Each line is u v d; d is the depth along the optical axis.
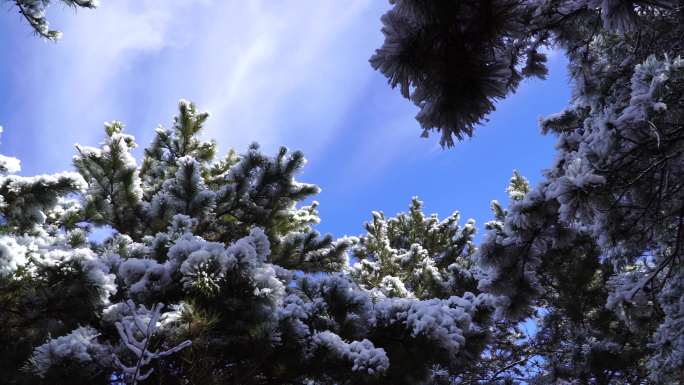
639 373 8.94
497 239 4.20
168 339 3.81
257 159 8.59
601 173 3.50
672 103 3.33
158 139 10.50
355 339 5.06
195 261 3.96
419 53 1.32
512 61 2.30
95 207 7.44
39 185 4.74
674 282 5.19
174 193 7.68
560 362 9.94
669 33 4.26
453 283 9.77
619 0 1.41
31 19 7.00
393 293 9.30
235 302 4.09
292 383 4.93
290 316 4.48
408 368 4.88
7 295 3.84
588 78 4.58
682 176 4.14
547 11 2.63
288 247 8.67
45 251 3.92
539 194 3.94
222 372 4.43
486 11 1.29
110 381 3.78
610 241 4.35
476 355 5.64
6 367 3.69
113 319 3.90
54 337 4.15
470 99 1.34
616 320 9.12
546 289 9.84
